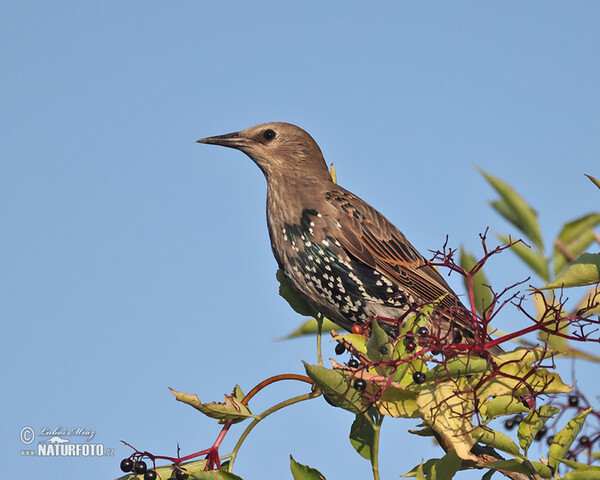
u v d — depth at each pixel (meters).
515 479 6.61
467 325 7.13
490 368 6.21
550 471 6.16
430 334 6.40
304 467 6.56
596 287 6.66
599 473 5.80
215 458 6.74
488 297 7.87
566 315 6.70
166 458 6.68
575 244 8.30
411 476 6.20
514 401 6.34
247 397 7.08
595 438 6.80
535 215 8.38
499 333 7.64
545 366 6.14
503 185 8.35
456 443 6.01
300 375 7.23
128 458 6.70
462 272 6.82
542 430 6.66
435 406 6.12
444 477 6.27
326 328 9.77
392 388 6.21
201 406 6.71
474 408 6.17
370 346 6.43
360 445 6.71
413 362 6.32
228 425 6.84
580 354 7.09
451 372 6.22
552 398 6.33
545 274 8.31
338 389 6.34
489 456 7.00
